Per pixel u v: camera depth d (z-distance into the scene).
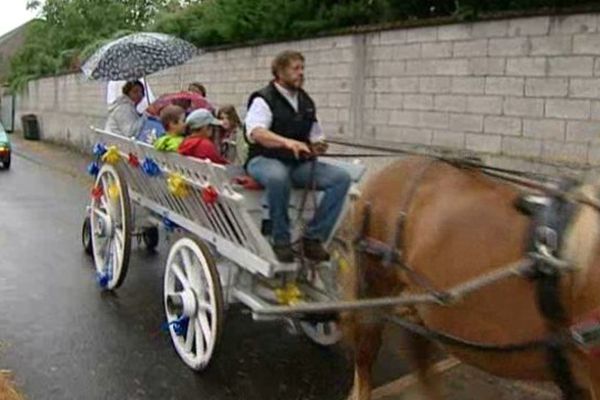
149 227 8.02
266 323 6.41
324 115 10.14
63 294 7.23
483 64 7.63
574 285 3.10
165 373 5.44
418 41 8.45
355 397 4.71
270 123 5.16
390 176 4.45
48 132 25.98
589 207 3.13
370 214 4.41
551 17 6.88
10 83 32.47
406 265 4.02
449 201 3.87
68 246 9.25
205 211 5.68
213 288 5.31
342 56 9.71
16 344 5.93
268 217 5.10
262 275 5.09
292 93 5.24
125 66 8.37
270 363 5.62
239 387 5.22
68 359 5.65
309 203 5.30
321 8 10.69
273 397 5.07
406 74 8.67
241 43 12.15
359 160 7.45
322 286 5.20
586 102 6.66
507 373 3.55
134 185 7.40
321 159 5.67
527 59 7.15
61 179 15.83
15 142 25.42
